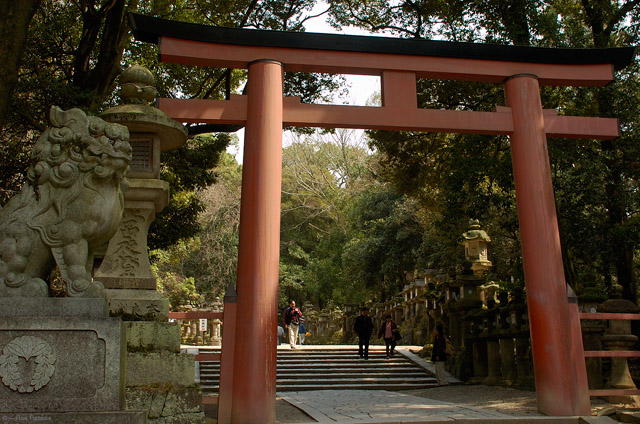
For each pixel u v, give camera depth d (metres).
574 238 12.16
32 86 10.99
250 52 8.25
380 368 16.17
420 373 15.49
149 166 7.04
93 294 4.95
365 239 32.19
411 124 8.55
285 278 40.84
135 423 4.57
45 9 13.55
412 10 15.44
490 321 13.31
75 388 4.66
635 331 12.14
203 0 14.81
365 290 35.06
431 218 23.44
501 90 13.20
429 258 26.20
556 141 11.64
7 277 4.88
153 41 8.20
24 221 5.04
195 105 7.98
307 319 36.44
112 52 12.87
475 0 12.69
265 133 7.86
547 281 8.11
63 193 5.12
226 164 39.97
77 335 4.75
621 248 12.05
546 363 7.89
